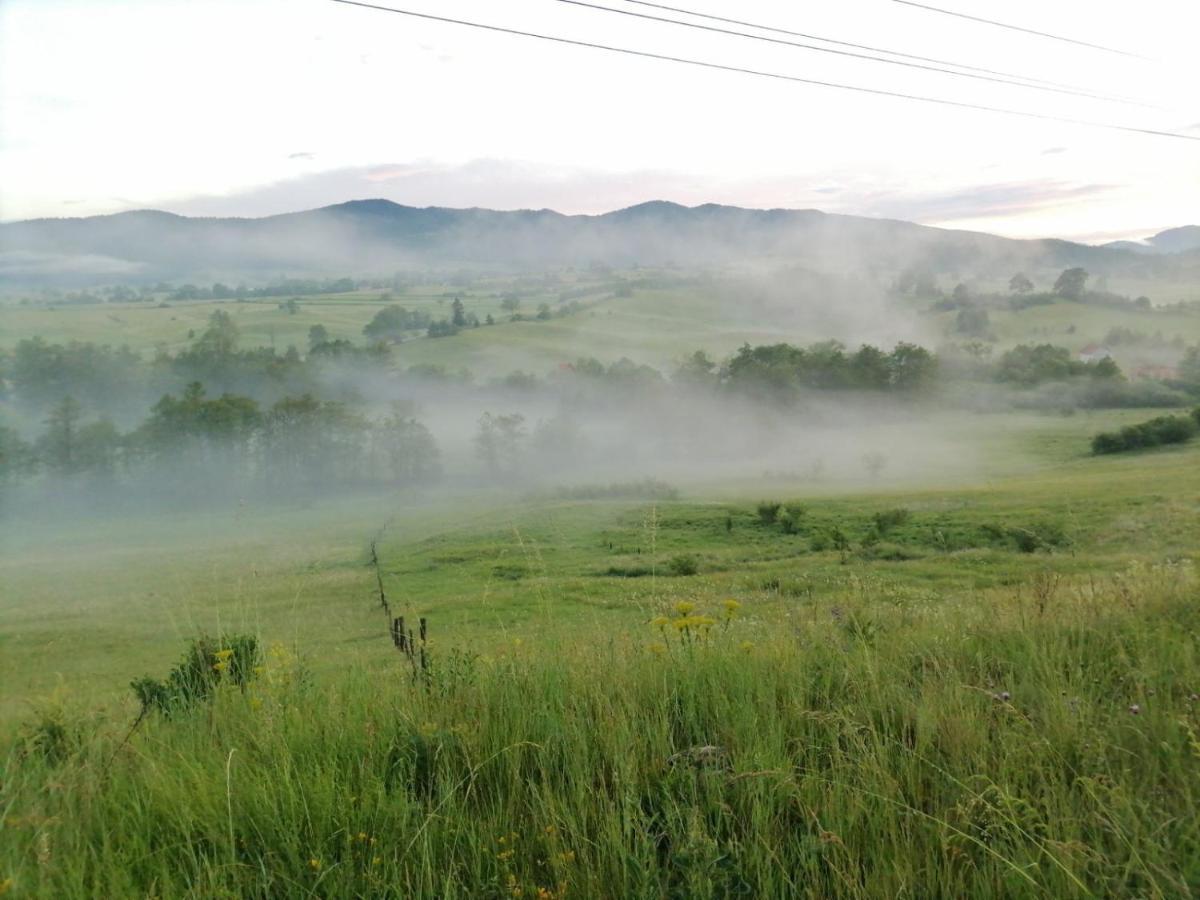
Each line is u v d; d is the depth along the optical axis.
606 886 2.65
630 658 4.94
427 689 4.43
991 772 3.17
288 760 3.36
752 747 3.41
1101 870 2.57
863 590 7.42
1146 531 37.09
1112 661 4.48
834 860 2.70
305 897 2.65
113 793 3.41
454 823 3.03
